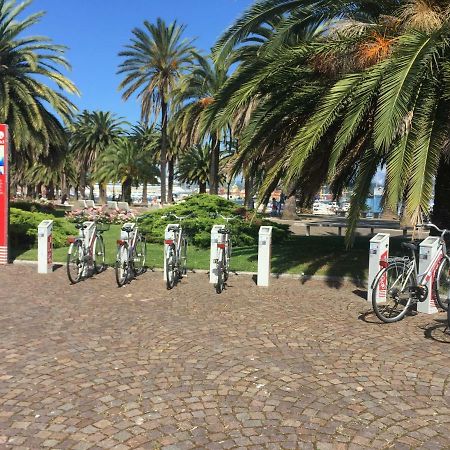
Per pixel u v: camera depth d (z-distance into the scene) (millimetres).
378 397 3975
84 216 23469
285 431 3414
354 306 7023
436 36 6867
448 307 5730
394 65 6656
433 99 7109
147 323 6047
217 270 7965
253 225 14273
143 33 32094
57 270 9773
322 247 12594
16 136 21406
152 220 15328
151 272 9734
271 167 10031
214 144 28125
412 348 5176
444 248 6684
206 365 4641
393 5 8648
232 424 3506
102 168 51188
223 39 9242
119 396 3951
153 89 33594
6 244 10414
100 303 7062
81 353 4945
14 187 65875
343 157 10016
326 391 4082
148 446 3209
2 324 5938
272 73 8492
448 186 9695
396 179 6699
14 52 21891
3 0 21766
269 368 4578
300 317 6391
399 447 3221
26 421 3533
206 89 26672
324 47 7996
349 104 7641
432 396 4004
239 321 6176
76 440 3275
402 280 6293
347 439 3314
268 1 8891
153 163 55875
